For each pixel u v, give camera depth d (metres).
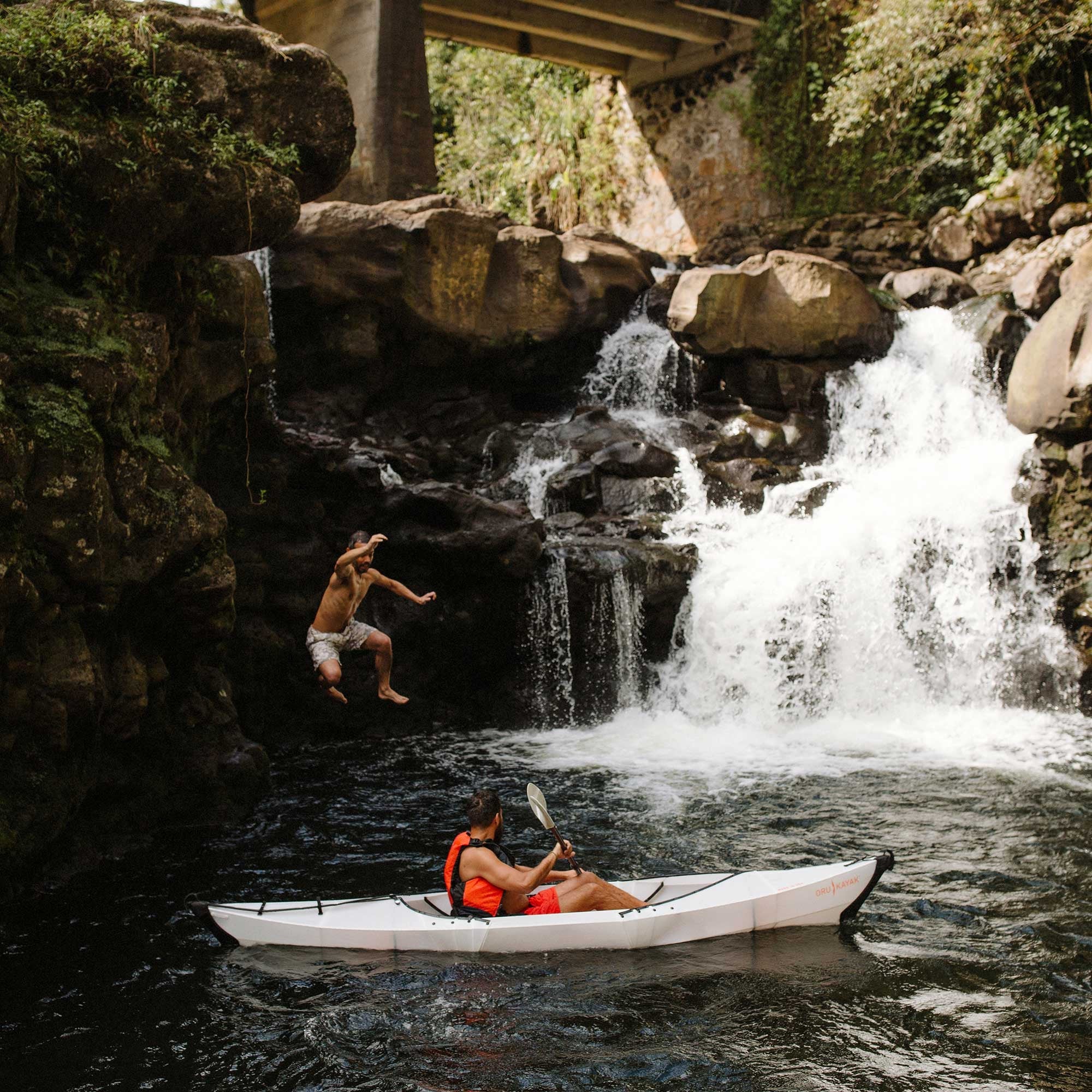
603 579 11.63
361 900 6.23
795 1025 5.23
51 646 6.69
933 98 18.72
